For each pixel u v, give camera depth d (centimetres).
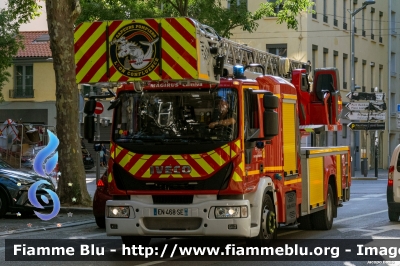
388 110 7375
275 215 1448
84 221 2009
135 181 1330
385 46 7338
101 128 5091
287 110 1563
